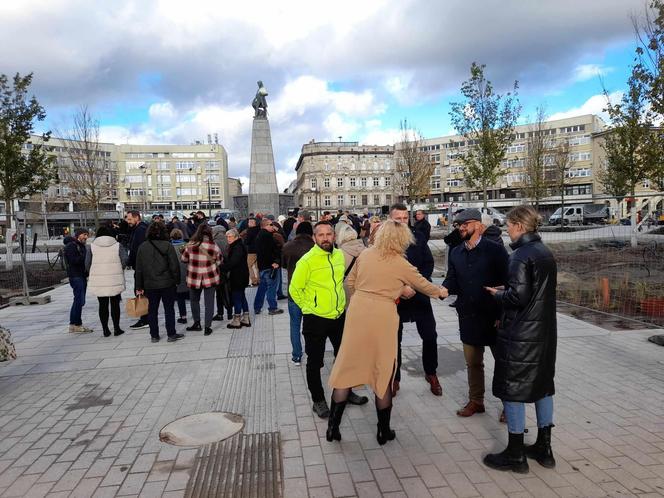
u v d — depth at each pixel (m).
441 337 6.78
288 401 4.60
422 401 4.52
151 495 3.05
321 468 3.33
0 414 4.45
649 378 4.86
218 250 7.54
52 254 22.69
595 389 4.59
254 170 21.75
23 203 45.91
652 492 2.93
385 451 3.56
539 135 39.84
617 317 7.61
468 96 18.86
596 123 70.81
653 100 11.14
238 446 3.69
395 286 3.59
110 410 4.48
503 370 3.19
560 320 7.43
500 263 3.90
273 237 8.49
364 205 91.94
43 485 3.20
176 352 6.39
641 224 11.02
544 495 2.93
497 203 74.19
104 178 42.41
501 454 3.28
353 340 3.58
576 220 29.12
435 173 89.12
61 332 7.78
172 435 3.91
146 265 6.78
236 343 6.79
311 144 92.25
